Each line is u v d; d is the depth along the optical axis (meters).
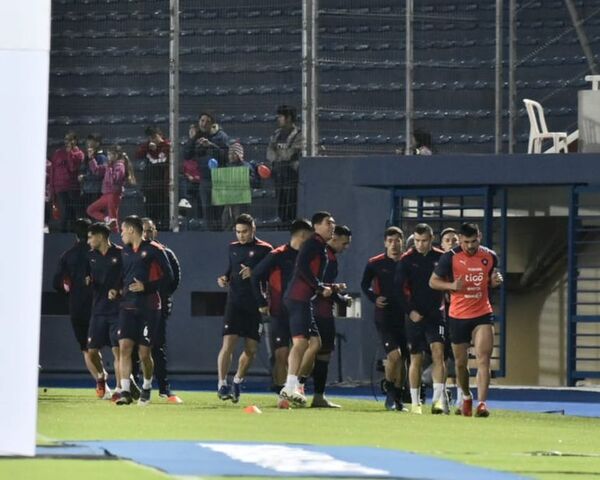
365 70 86.25
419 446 37.44
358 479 27.00
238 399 61.41
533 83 87.31
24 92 26.48
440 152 85.38
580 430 47.16
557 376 84.56
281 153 80.94
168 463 29.31
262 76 85.31
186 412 51.59
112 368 82.31
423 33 88.31
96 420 45.47
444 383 57.12
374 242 81.31
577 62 87.12
